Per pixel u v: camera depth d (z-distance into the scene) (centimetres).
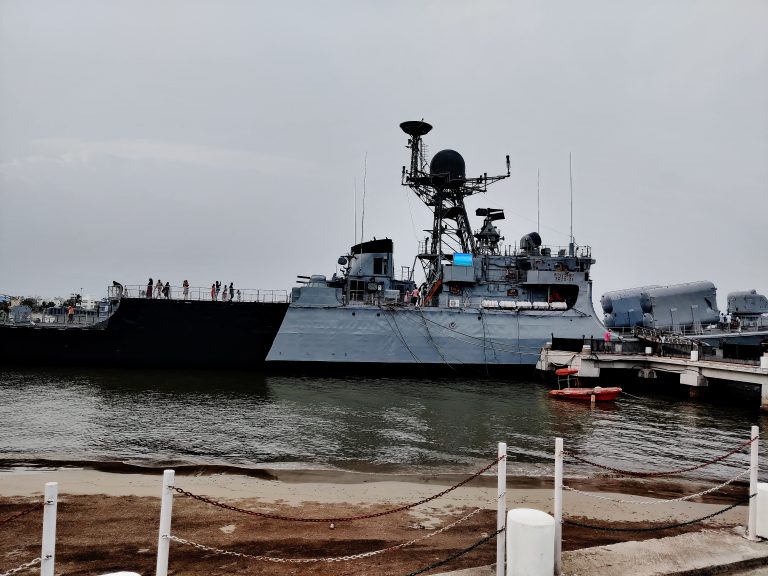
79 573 947
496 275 4344
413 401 3108
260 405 2889
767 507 964
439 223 4659
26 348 3872
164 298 3847
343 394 3256
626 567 866
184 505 1376
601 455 2092
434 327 3972
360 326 3912
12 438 2145
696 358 3369
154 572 954
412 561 1002
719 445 2273
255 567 973
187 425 2427
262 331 3869
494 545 1100
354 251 4594
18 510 1302
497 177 4644
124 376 3634
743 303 4841
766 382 2889
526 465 1938
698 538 988
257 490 1563
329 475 1766
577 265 4356
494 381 3919
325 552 1062
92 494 1457
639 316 4597
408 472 1827
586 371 3609
